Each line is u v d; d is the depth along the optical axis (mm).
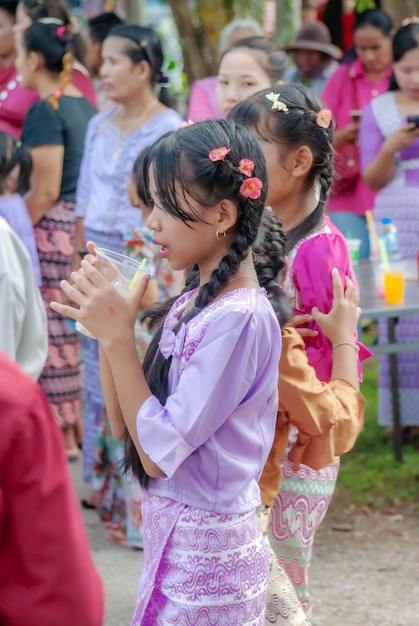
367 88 7898
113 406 2896
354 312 3230
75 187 6316
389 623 4434
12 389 1782
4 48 7094
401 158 6621
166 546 2744
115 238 5305
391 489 6031
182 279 4934
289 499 3293
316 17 10438
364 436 6980
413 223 6602
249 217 2703
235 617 2730
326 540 5352
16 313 3988
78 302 2699
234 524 2713
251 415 2734
